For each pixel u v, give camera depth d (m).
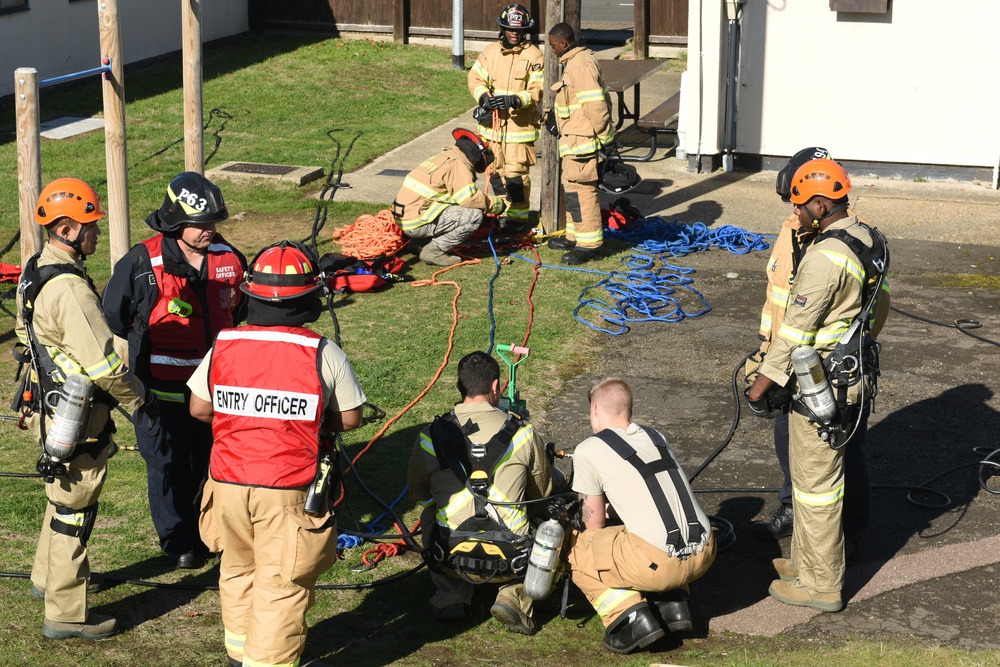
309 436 5.01
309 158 16.27
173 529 6.32
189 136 9.65
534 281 11.35
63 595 5.57
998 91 14.59
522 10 12.98
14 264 11.63
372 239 11.78
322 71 22.73
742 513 7.24
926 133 15.05
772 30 15.22
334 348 5.10
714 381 9.18
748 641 5.86
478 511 5.71
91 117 18.27
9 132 17.11
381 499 7.25
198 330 6.12
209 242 6.09
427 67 23.61
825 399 5.74
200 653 5.60
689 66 15.63
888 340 9.97
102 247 12.23
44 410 5.39
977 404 8.70
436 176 11.52
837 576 6.09
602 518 5.80
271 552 4.99
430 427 5.87
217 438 5.07
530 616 5.89
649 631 5.53
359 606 6.14
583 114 11.45
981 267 11.95
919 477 7.62
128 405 5.46
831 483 5.98
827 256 5.73
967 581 6.41
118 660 5.50
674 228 13.10
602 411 5.86
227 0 25.16
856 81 15.12
